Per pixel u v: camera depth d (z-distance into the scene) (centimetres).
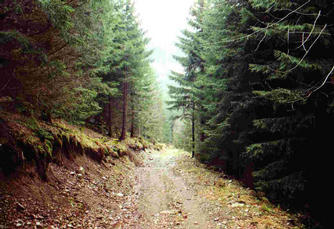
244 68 918
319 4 518
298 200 682
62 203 546
